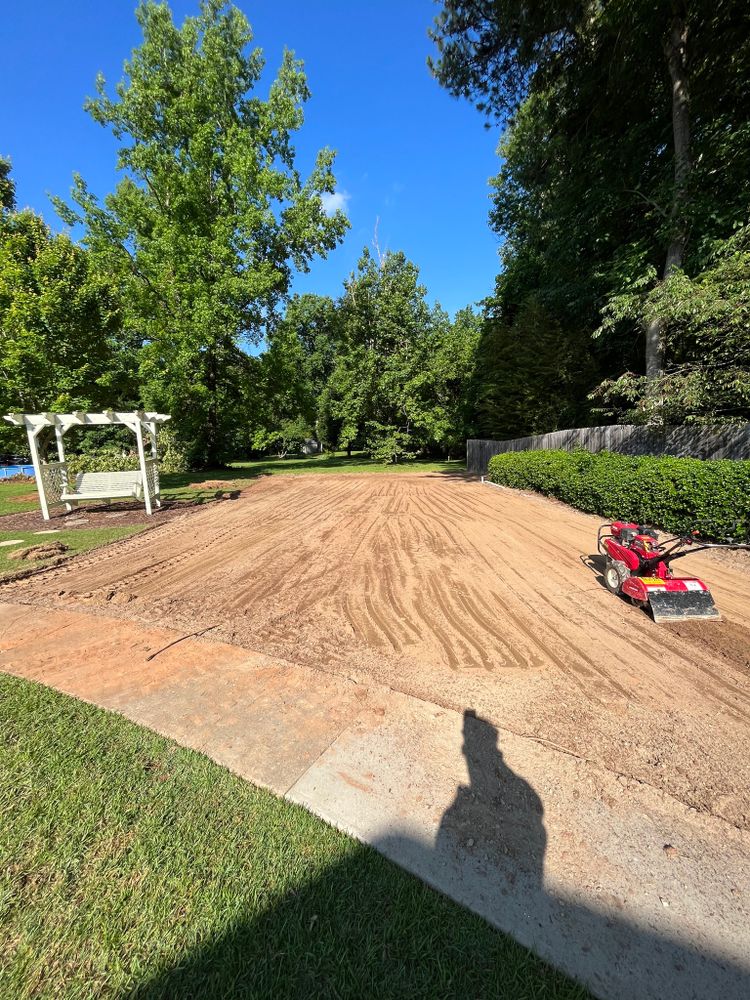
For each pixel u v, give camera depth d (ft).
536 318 55.62
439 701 9.62
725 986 4.58
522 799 7.03
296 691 10.03
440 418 82.69
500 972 4.69
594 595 15.65
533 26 36.73
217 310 60.75
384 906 5.37
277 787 7.23
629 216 43.91
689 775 7.55
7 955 4.84
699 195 33.40
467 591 16.11
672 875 5.82
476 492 41.01
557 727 8.77
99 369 44.57
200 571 18.85
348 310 84.17
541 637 12.56
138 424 32.37
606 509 27.94
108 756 7.97
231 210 67.00
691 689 10.02
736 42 31.60
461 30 40.91
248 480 56.03
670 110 39.42
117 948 4.91
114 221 62.69
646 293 31.94
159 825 6.49
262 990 4.50
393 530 25.95
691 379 26.53
